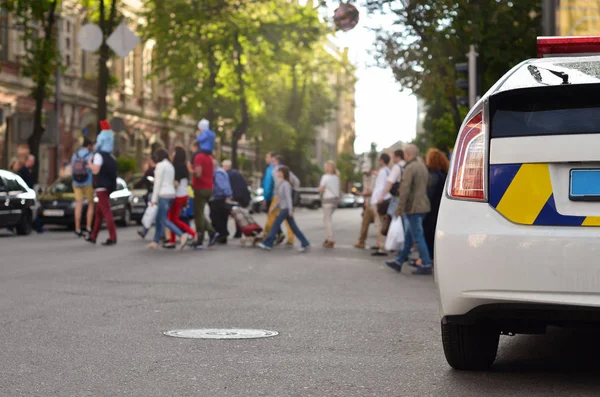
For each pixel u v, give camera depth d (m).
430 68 24.19
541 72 6.57
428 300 12.15
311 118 79.62
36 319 9.95
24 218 28.55
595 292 5.98
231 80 51.31
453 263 6.29
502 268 6.14
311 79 76.88
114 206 33.56
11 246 22.47
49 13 36.88
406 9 23.41
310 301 11.95
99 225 23.97
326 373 7.03
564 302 6.03
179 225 22.69
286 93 75.75
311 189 82.31
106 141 23.53
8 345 8.27
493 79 25.95
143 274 15.52
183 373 7.02
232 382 6.69
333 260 19.83
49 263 17.42
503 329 6.59
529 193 6.20
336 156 148.38
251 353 7.92
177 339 8.67
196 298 12.16
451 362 7.04
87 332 9.06
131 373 7.01
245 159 77.25
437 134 45.53
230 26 46.28
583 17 19.16
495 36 23.73
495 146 6.31
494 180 6.29
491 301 6.20
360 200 103.50
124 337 8.77
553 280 6.04
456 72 24.50
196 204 23.00
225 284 14.10
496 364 7.38
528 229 6.15
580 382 6.64
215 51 48.09
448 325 6.77
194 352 7.96
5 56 47.56
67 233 30.14
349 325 9.66
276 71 52.25
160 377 6.86
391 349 8.15
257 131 73.69
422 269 16.64
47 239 25.98
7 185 27.69
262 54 50.31
